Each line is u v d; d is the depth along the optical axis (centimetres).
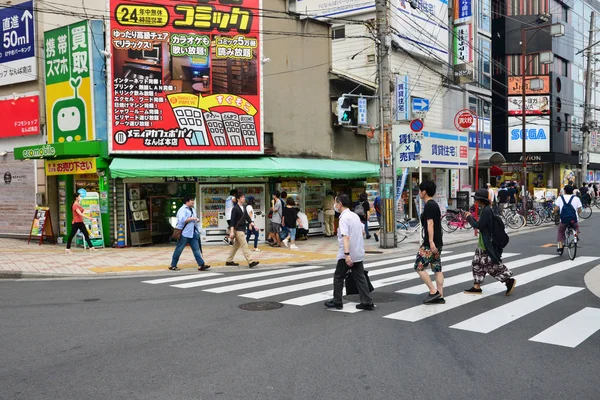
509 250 1422
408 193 2378
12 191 1809
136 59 1548
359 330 629
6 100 1770
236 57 1656
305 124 1905
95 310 766
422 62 2388
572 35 4025
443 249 1523
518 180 3850
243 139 1670
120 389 448
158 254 1455
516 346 556
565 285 905
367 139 2173
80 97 1574
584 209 2628
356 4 2284
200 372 488
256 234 1542
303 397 427
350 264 716
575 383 449
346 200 743
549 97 3544
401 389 441
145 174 1477
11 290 954
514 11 3578
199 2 1606
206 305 789
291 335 611
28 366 512
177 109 1587
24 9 1631
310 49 1922
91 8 1573
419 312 717
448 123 2666
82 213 1471
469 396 424
